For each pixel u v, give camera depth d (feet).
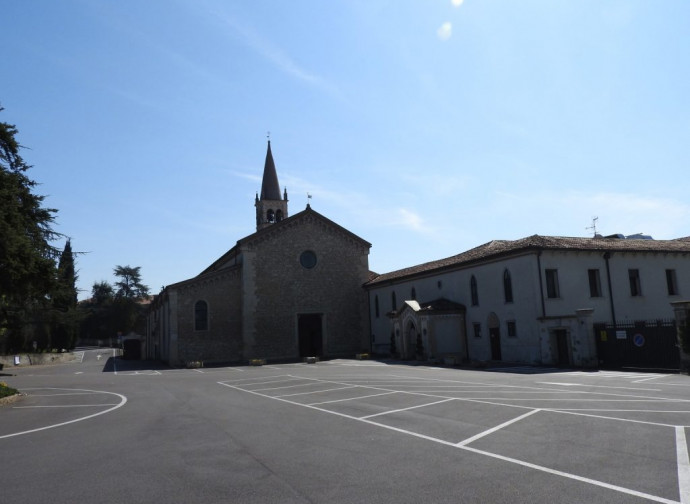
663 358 74.08
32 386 81.56
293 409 46.11
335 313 151.12
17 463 27.89
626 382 60.34
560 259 97.45
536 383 61.82
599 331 83.25
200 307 138.82
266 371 102.94
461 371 86.17
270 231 147.13
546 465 24.16
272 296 144.77
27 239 58.39
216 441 32.22
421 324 115.55
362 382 69.67
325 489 21.48
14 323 138.72
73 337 237.86
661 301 108.27
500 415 38.60
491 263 106.11
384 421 37.91
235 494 21.15
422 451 27.81
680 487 20.43
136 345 195.72
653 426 32.45
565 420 35.50
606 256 102.27
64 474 25.20
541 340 91.30
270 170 182.29
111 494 21.68
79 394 66.18
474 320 111.24
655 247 109.60
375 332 151.94
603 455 25.64
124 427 38.88
